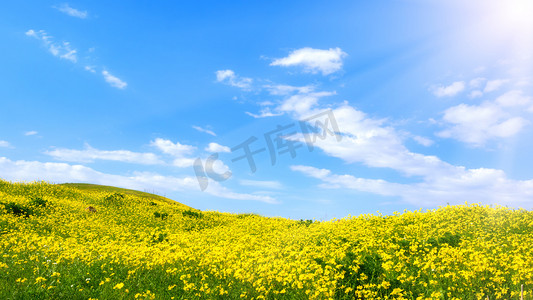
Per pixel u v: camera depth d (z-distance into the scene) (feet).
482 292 23.84
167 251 33.58
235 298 24.57
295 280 25.98
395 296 24.07
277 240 48.88
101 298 23.03
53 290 23.70
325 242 40.14
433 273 26.84
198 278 28.17
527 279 24.57
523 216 48.03
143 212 79.66
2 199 68.69
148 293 23.58
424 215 50.65
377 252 32.17
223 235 54.80
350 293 24.77
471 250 30.81
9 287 23.29
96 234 52.42
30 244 39.29
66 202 79.05
